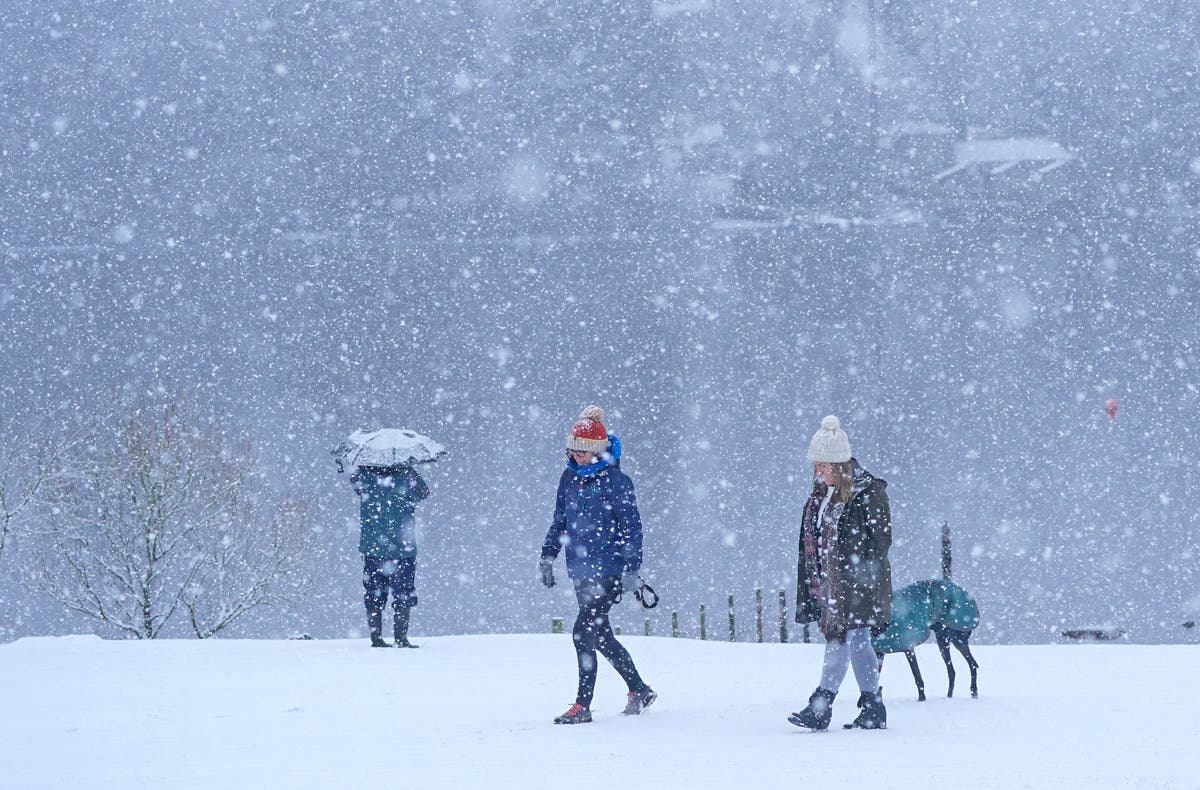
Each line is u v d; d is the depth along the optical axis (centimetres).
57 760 2211
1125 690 3303
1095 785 1681
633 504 2853
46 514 11819
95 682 3725
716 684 3753
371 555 5166
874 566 2609
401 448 5225
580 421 2905
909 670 4141
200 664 4281
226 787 1816
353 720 2864
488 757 2155
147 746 2409
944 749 2198
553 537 2927
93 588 11944
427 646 5181
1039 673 3909
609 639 2847
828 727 2591
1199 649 4872
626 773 1914
